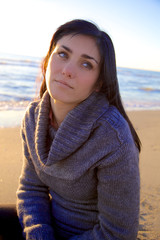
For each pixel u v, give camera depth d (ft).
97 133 4.08
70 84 4.02
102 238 4.21
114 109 4.36
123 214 4.09
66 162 4.30
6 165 12.00
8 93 40.04
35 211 5.03
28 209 5.09
